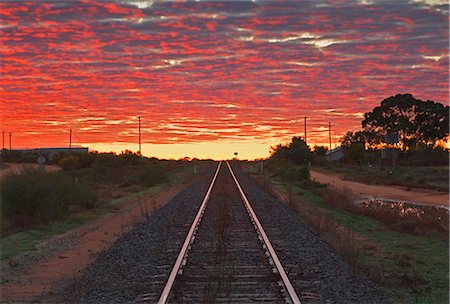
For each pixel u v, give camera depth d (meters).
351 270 13.78
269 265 13.65
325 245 17.44
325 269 13.55
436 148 97.75
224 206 29.00
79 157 87.06
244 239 18.38
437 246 19.72
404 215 27.83
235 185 50.59
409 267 15.96
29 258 16.98
